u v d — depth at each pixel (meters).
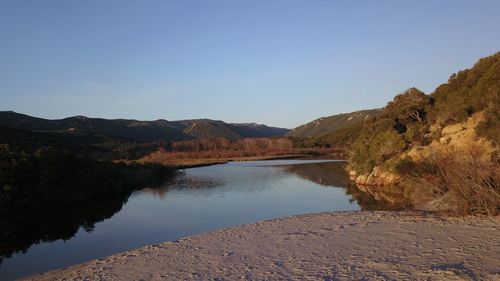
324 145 141.00
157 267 10.84
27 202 28.42
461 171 13.26
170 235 20.42
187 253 12.20
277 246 11.77
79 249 18.30
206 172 64.75
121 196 37.22
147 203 32.56
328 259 9.45
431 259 8.22
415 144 38.66
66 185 32.41
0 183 27.36
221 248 12.41
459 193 13.21
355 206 27.17
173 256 12.01
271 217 24.23
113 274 10.73
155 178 54.06
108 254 17.19
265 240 12.95
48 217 26.91
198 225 22.66
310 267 8.91
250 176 54.91
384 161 40.91
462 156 15.15
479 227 10.71
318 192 35.94
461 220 12.04
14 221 25.48
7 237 21.06
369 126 58.56
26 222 25.22
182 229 21.77
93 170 37.00
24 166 29.38
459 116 35.59
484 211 12.52
